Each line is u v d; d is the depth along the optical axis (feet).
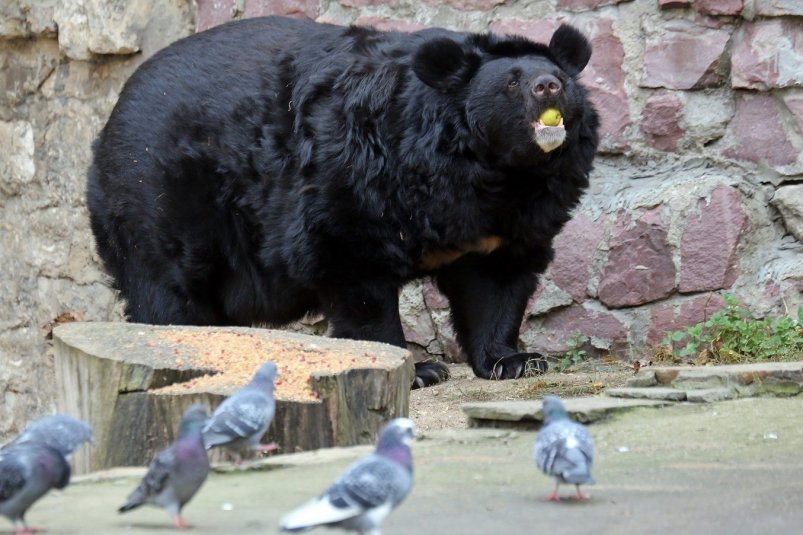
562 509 25.73
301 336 38.04
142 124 52.85
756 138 54.08
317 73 49.24
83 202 67.77
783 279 52.19
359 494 21.06
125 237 54.29
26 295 70.74
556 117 44.68
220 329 38.06
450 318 53.42
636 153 56.03
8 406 71.46
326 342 37.35
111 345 34.78
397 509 25.93
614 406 35.37
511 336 51.44
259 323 54.65
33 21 68.59
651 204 54.03
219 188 51.44
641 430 33.55
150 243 53.31
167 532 24.31
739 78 53.88
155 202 52.49
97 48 66.13
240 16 62.80
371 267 48.80
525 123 45.19
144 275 54.24
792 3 52.85
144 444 32.24
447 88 46.62
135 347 34.73
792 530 23.45
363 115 47.55
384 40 49.57
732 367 38.96
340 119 47.88
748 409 35.40
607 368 51.62
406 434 21.95
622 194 55.26
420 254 48.93
